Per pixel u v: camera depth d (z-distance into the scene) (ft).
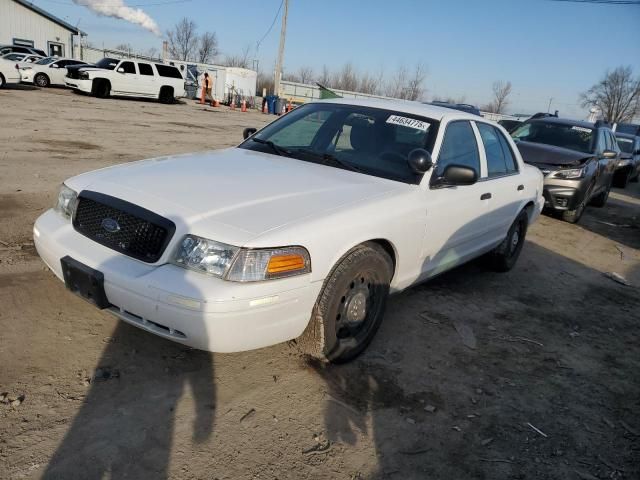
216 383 9.80
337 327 10.44
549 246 23.84
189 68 113.91
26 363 9.58
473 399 10.44
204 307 8.15
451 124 13.55
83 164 27.89
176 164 11.63
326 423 9.12
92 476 7.35
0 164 25.40
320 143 13.41
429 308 14.49
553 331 14.28
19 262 13.76
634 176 57.77
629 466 9.07
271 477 7.79
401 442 8.92
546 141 32.01
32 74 81.15
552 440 9.52
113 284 8.74
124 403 8.91
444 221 12.67
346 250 9.78
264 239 8.55
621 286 19.24
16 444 7.73
